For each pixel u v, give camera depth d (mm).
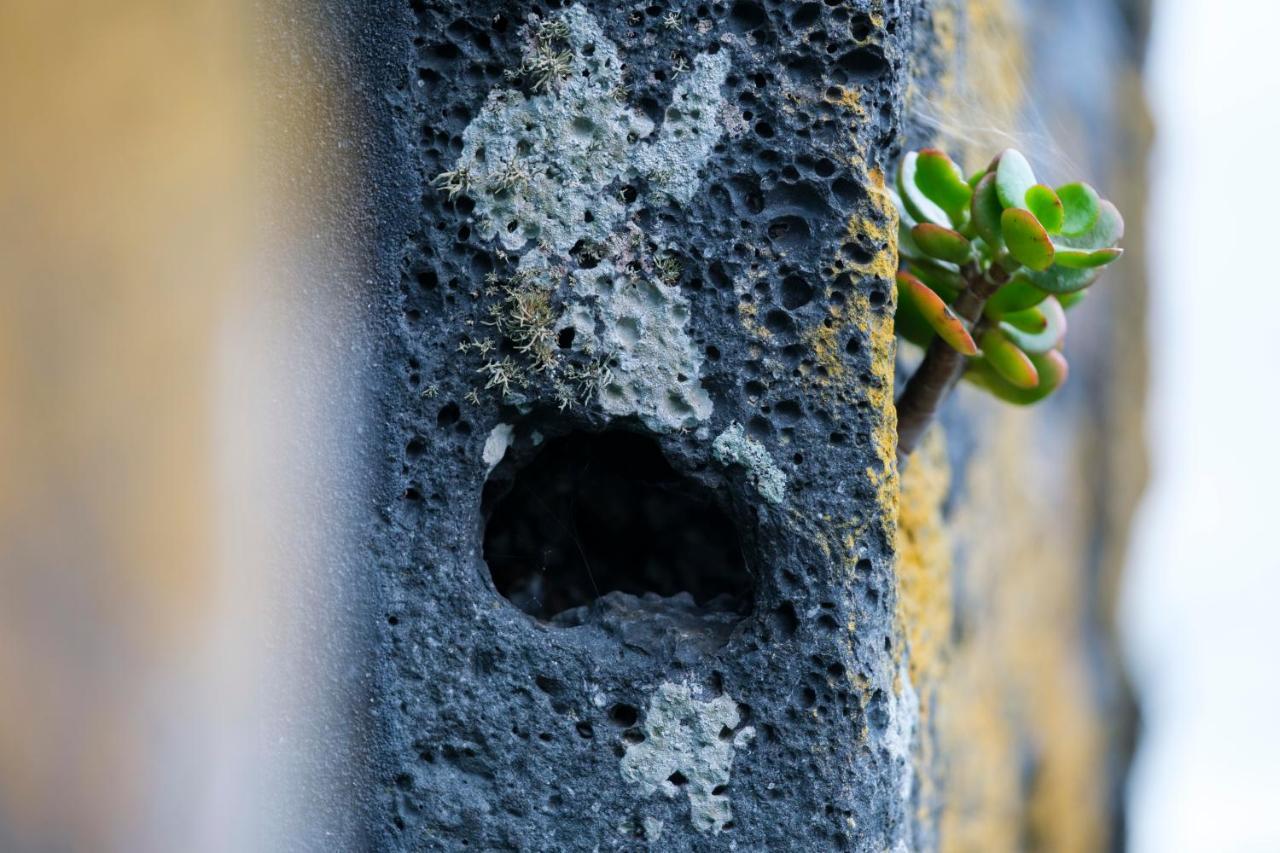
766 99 915
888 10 923
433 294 922
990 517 1153
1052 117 1237
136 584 1580
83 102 1581
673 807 918
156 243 1532
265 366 942
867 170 921
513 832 918
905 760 982
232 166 1234
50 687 1664
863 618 917
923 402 977
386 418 922
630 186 917
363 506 924
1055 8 1285
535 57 915
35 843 1651
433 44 921
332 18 930
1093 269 949
